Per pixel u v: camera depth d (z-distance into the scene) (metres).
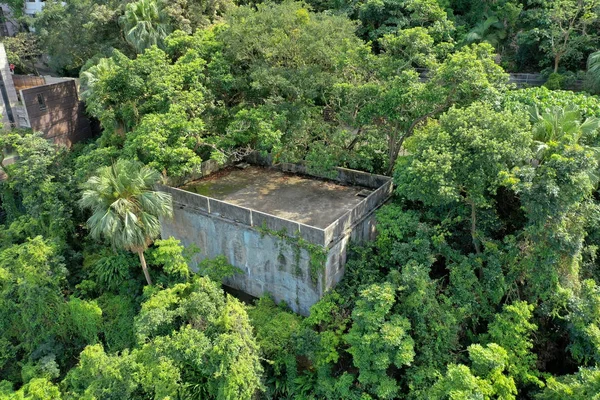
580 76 32.38
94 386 17.59
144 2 35.38
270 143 22.56
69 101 40.47
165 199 21.64
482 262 20.14
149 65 27.48
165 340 17.62
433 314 17.89
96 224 20.52
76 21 42.53
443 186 17.58
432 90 21.48
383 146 26.06
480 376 16.56
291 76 25.02
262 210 22.41
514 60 38.03
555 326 19.94
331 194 23.89
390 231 20.47
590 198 19.84
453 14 41.34
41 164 28.55
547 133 20.95
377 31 38.28
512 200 21.41
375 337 16.67
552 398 16.48
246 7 30.03
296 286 21.02
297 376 19.41
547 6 36.19
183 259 21.27
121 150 27.22
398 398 17.92
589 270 20.28
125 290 25.33
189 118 25.77
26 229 29.19
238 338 17.22
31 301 23.00
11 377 23.73
